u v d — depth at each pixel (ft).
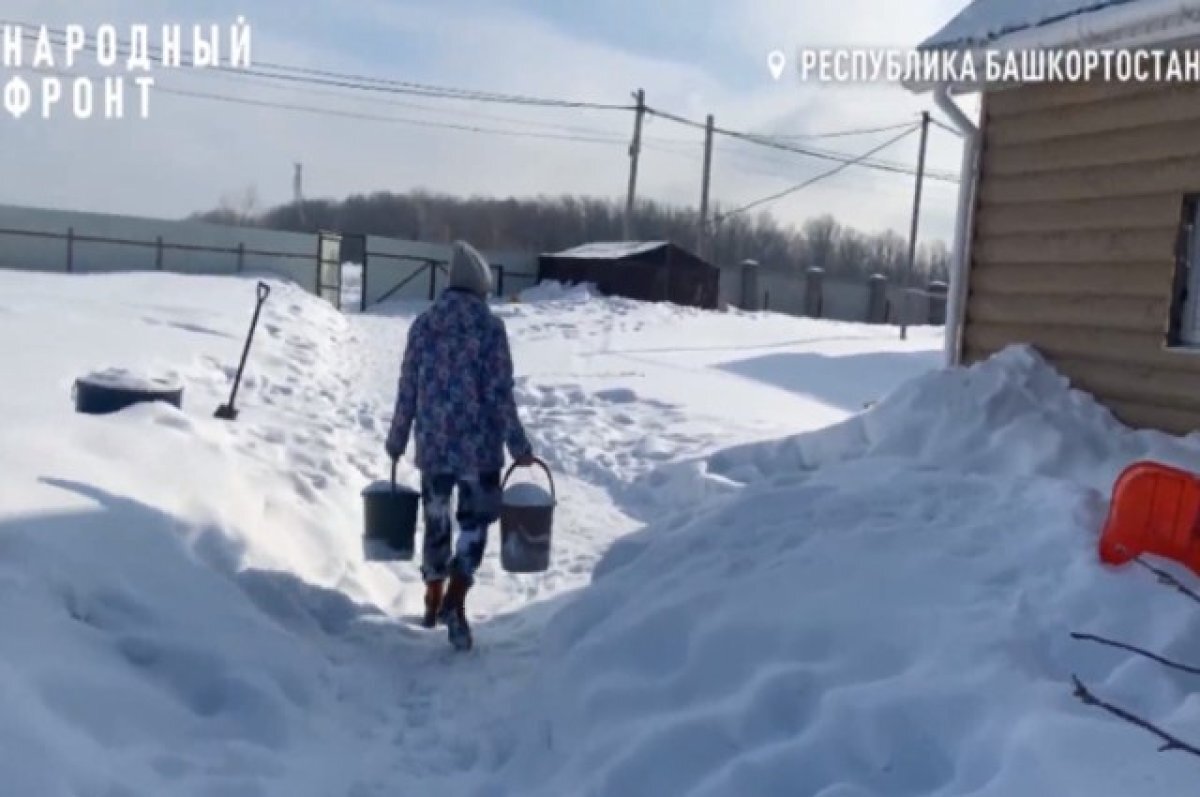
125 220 103.65
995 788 9.66
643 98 137.08
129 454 18.86
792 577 14.08
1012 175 24.66
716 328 88.17
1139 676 11.09
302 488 22.49
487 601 19.35
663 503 27.07
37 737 9.92
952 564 13.89
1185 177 20.43
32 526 14.33
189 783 10.94
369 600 18.53
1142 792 9.12
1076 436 20.92
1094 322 22.45
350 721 13.80
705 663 13.05
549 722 13.14
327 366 51.29
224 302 67.36
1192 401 20.18
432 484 16.94
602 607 15.44
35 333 40.75
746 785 10.80
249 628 14.87
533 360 60.39
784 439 26.66
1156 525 13.12
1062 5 21.24
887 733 10.91
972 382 23.27
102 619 13.50
